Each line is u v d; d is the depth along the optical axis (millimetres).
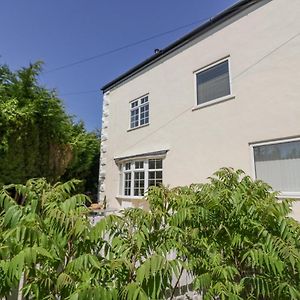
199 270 2650
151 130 11570
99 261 2188
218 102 8875
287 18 7457
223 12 9039
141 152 11914
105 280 2104
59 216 2213
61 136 11188
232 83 8555
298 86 6957
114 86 14734
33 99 9945
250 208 2848
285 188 6906
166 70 11336
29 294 2266
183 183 9586
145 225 2486
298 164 6750
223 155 8430
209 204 2939
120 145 13438
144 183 11391
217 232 2820
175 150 10188
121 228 2490
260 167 7500
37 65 10320
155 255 2080
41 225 2213
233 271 2535
